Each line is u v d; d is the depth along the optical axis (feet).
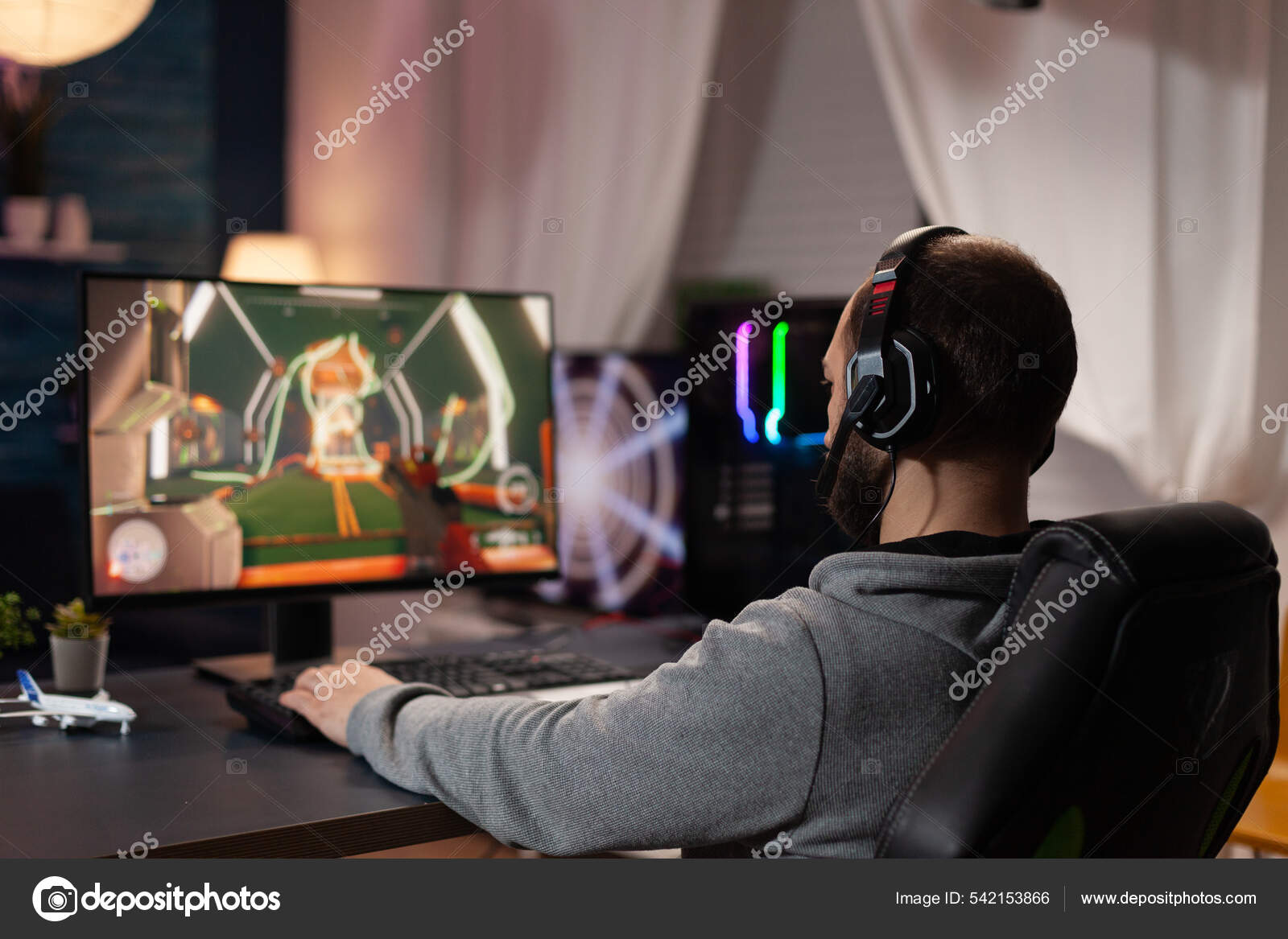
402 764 2.98
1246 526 2.52
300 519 4.35
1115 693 2.18
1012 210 6.98
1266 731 2.65
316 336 4.40
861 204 7.75
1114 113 6.64
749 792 2.43
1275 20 6.31
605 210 8.85
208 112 12.21
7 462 11.93
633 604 6.47
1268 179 6.32
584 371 6.68
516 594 7.24
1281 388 6.34
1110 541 2.25
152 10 12.03
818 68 7.94
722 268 8.47
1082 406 6.76
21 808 2.83
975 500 2.65
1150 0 6.50
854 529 2.92
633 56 8.64
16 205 11.56
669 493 6.21
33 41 7.29
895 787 2.41
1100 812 2.29
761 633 2.51
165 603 4.06
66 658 3.83
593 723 2.63
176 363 4.11
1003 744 2.19
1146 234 6.57
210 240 12.23
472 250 9.75
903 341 2.60
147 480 4.04
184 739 3.51
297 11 11.03
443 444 4.66
